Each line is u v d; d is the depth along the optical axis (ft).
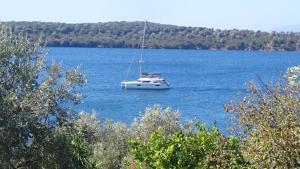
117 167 102.94
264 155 40.50
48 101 64.03
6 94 61.05
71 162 65.62
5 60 63.52
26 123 59.67
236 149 45.78
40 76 66.39
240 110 43.73
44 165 64.03
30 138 62.85
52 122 64.80
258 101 43.14
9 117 59.11
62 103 67.62
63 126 65.41
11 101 59.26
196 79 534.37
